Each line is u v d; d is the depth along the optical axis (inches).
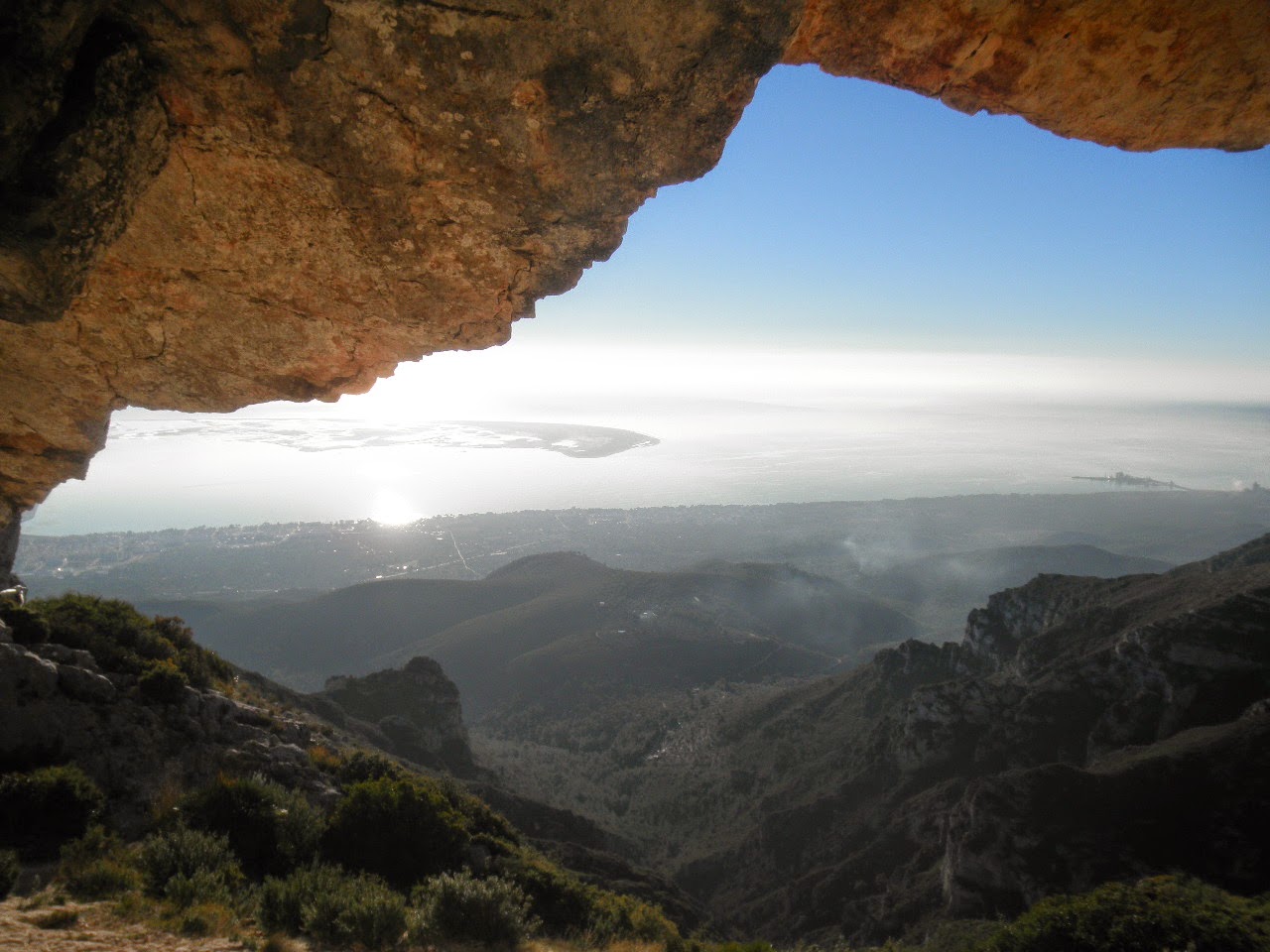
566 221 167.2
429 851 497.0
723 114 151.5
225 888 346.0
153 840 379.6
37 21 120.0
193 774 520.1
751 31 139.2
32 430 235.6
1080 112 207.0
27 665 482.3
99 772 475.5
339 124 152.7
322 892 346.3
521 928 378.3
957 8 183.2
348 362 210.1
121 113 141.8
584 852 1264.8
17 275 142.0
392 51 141.4
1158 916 366.6
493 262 176.9
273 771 565.6
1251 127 207.6
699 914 1146.0
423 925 346.6
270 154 158.9
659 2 134.1
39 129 130.6
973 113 214.1
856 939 1517.0
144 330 199.5
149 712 542.6
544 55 140.8
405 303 187.9
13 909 305.6
